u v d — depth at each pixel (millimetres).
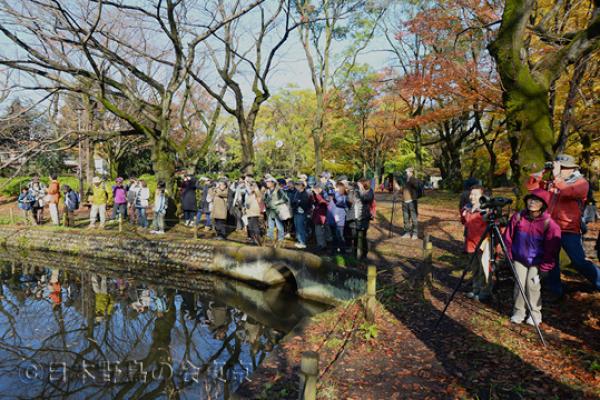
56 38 13273
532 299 5105
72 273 13219
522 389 3787
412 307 6262
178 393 5875
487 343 4797
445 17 14047
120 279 12516
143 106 16094
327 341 5227
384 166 41844
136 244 14086
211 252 12531
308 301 9672
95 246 14992
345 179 10430
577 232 5336
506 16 7117
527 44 10633
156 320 9086
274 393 3992
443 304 6289
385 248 10484
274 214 11719
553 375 3996
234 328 8602
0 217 20406
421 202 21922
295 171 38844
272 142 36562
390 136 28750
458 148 27188
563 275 6766
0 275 13062
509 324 5305
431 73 14781
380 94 25266
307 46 19734
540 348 4566
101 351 7430
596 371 3973
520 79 7062
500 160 25625
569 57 6969
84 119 23781
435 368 4352
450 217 15883
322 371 4398
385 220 15648
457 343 4898
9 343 7883
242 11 12883
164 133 15914
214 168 43219
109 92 16422
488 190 8594
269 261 10844
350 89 26000
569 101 8180
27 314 9469
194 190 15047
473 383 3982
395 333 5359
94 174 26922
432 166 53500
